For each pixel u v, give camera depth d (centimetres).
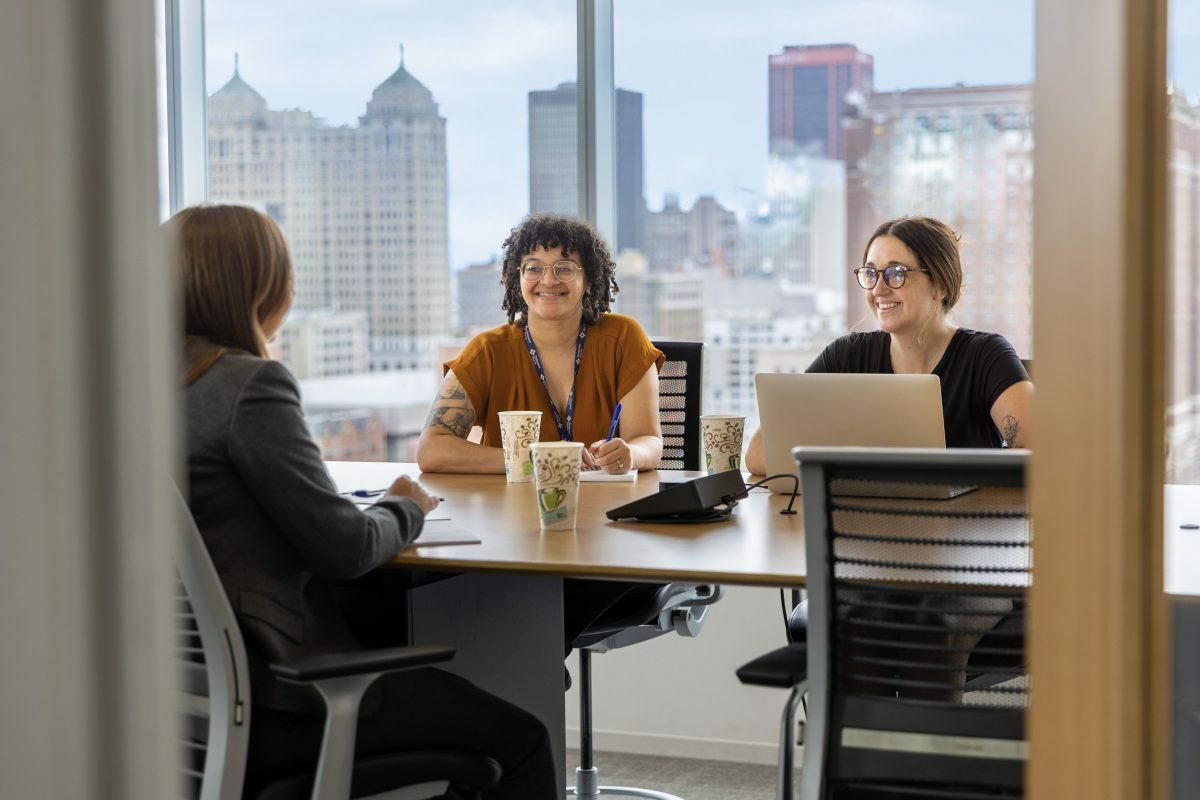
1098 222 70
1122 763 71
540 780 196
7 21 51
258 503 173
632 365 294
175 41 409
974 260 344
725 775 336
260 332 183
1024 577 156
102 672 56
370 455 406
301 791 171
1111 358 70
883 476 150
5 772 54
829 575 157
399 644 207
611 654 357
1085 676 73
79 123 54
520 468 261
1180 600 129
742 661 346
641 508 207
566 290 292
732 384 375
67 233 53
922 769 159
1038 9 73
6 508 53
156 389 58
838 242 361
